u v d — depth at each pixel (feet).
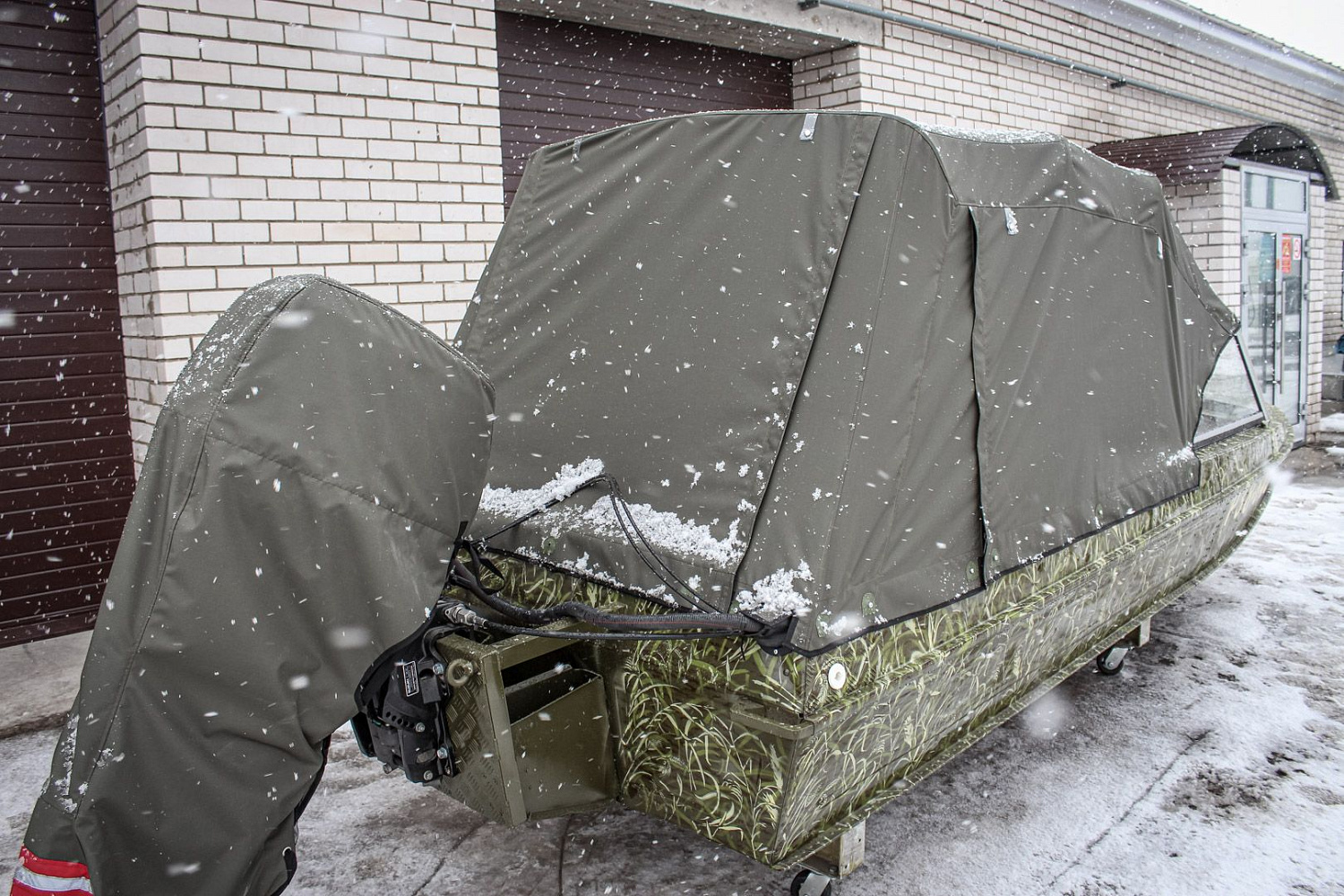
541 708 8.02
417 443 7.36
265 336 6.86
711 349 8.72
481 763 7.84
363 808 11.02
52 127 15.49
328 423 6.89
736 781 7.63
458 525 7.75
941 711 8.94
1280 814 10.44
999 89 27.30
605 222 10.00
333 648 6.80
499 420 10.16
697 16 20.57
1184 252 13.12
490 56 17.63
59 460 16.02
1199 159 26.30
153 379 15.01
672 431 8.73
